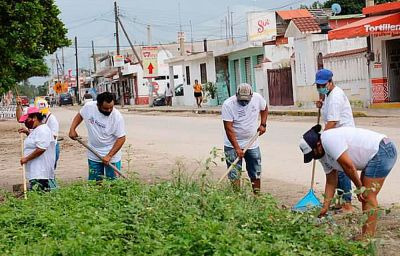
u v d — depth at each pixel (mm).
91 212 7621
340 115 8828
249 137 10031
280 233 6773
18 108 15500
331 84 8891
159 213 7395
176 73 65562
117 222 7141
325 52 31406
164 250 5867
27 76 22625
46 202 8758
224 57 47656
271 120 28094
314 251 6262
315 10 46281
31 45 13289
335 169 7461
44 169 10508
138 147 20328
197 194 8039
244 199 8391
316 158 7375
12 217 7812
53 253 6039
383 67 27344
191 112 42062
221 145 19344
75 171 15375
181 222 6832
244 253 5637
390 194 10117
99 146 10508
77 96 92750
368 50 27719
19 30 12852
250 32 44031
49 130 10555
